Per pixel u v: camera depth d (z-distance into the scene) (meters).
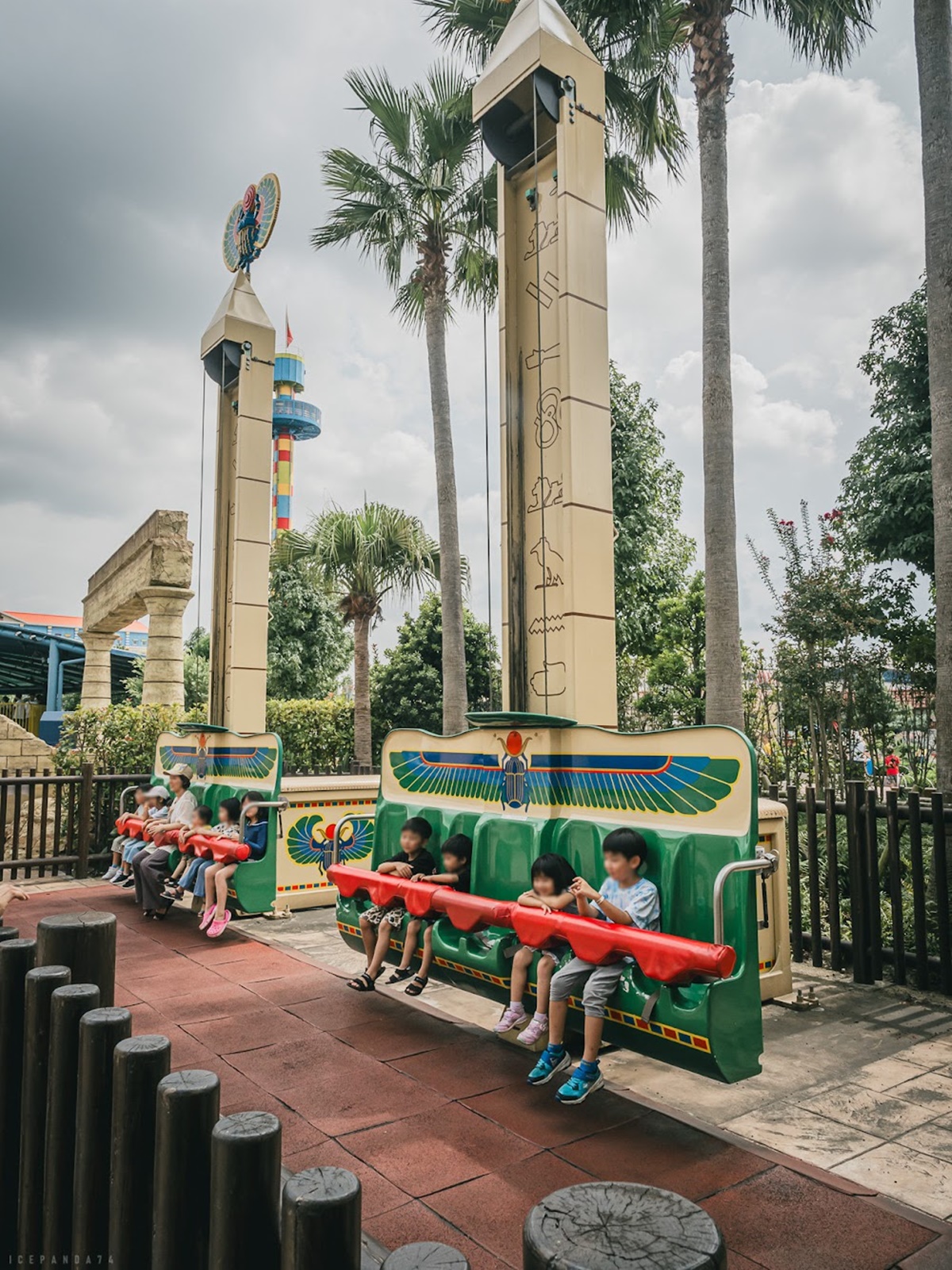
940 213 7.32
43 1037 2.37
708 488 9.34
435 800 5.48
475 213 14.23
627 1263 0.99
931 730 11.73
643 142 11.88
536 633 5.35
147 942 6.76
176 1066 4.20
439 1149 3.36
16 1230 2.53
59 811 9.95
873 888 5.77
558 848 4.44
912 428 11.31
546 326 5.40
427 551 18.06
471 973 4.61
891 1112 3.83
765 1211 2.92
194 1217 1.76
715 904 3.33
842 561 12.12
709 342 9.45
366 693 17.88
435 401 14.35
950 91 7.46
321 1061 4.30
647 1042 3.63
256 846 7.14
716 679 9.12
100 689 21.98
